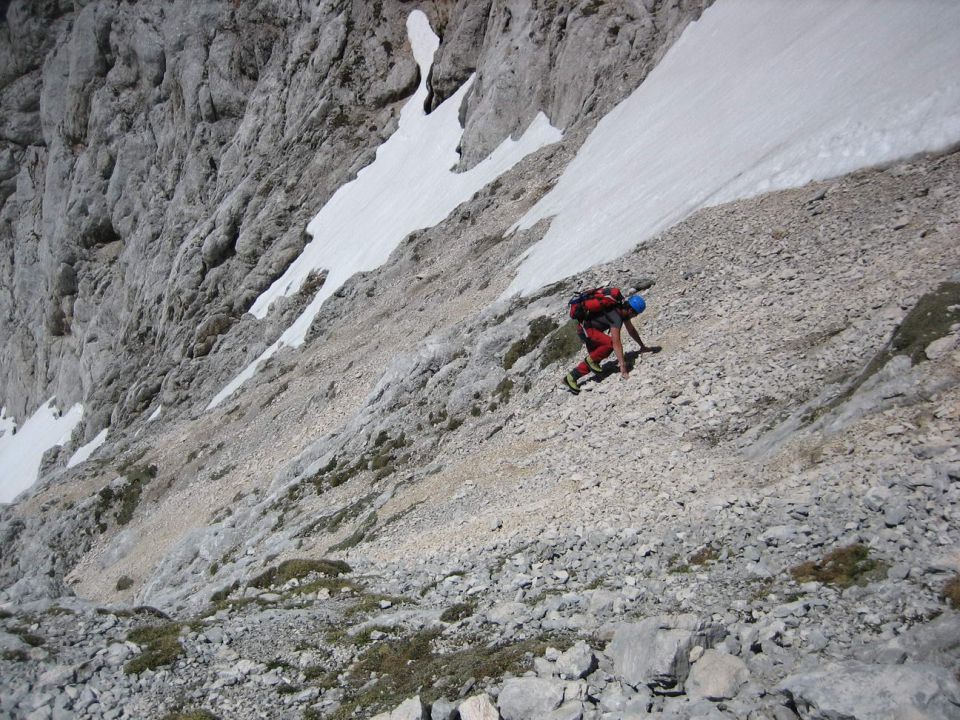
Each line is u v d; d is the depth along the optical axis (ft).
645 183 100.07
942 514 26.91
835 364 44.98
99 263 317.22
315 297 185.47
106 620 35.29
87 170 318.04
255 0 279.69
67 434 287.69
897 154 65.87
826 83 85.87
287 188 231.71
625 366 59.00
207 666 31.37
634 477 45.19
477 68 194.29
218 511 110.11
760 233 69.41
